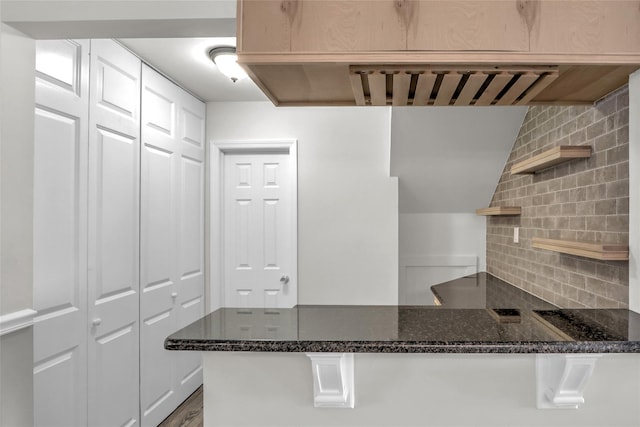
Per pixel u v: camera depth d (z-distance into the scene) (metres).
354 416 1.20
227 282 3.29
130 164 2.28
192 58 2.38
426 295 3.26
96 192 2.00
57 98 1.75
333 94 1.45
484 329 1.11
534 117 2.31
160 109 2.58
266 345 1.01
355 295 3.03
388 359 1.18
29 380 1.42
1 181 1.31
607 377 1.16
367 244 3.02
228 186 3.29
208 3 1.30
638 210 1.28
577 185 1.79
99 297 2.02
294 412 1.20
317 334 1.07
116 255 2.14
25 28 1.37
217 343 1.01
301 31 1.16
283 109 3.11
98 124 2.01
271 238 3.26
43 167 1.70
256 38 1.16
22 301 1.38
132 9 1.31
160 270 2.57
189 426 2.54
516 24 1.14
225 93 2.98
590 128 1.68
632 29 1.14
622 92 1.44
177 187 2.79
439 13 1.14
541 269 2.20
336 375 1.11
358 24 1.15
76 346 1.86
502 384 1.17
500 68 1.18
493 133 2.58
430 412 1.18
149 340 2.45
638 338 1.02
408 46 1.14
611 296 1.53
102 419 2.03
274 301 3.25
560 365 1.10
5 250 1.32
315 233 3.06
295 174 3.07
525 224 2.42
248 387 1.21
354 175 3.04
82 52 1.90
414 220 3.26
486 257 3.19
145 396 2.41
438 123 2.54
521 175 2.49
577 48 1.13
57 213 1.77
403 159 2.84
